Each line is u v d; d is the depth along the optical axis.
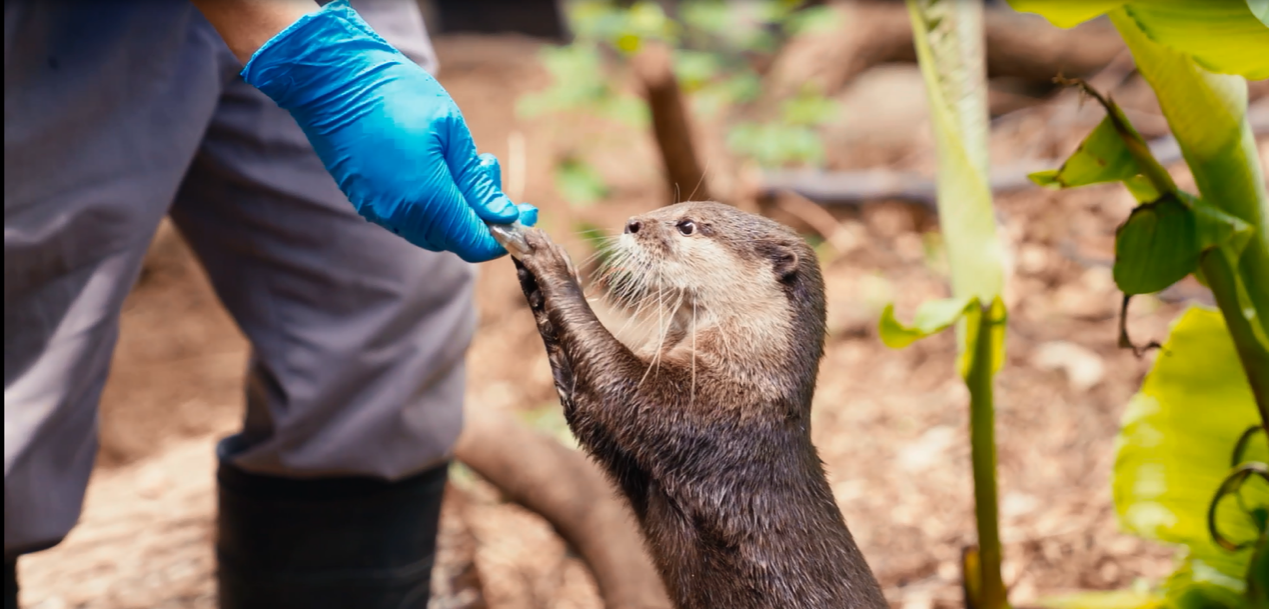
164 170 2.38
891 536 4.04
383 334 2.66
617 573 3.56
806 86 7.92
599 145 8.47
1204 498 2.63
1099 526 3.81
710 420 2.12
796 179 7.13
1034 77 8.56
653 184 7.94
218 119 2.54
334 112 1.96
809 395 2.28
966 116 2.54
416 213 1.97
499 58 11.30
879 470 4.61
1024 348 5.35
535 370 6.20
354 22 2.00
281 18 2.03
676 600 2.20
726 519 2.11
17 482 2.28
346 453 2.68
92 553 3.87
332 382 2.64
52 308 2.30
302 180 2.58
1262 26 1.85
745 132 7.12
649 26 5.79
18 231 2.20
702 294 2.31
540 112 7.71
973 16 2.54
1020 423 4.73
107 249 2.33
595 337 2.10
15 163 2.18
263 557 2.83
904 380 5.40
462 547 3.89
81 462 2.46
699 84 7.01
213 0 2.00
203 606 3.52
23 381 2.28
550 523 3.97
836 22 7.50
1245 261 2.24
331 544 2.81
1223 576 2.61
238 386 6.76
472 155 2.05
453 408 2.89
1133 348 2.33
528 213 2.13
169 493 4.44
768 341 2.24
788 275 2.30
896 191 7.00
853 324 5.96
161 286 8.09
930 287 6.27
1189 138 2.27
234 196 2.60
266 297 2.67
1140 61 2.23
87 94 2.25
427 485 2.94
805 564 2.11
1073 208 6.52
